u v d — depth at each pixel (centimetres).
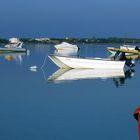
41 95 3231
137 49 9138
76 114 2489
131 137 1980
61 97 3141
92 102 2931
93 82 4128
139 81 4281
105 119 2350
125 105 2811
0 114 2486
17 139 1950
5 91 3453
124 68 5741
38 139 1947
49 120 2325
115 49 7562
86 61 5341
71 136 1998
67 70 5353
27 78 4481
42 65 6412
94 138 1972
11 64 6775
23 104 2825
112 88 3684
